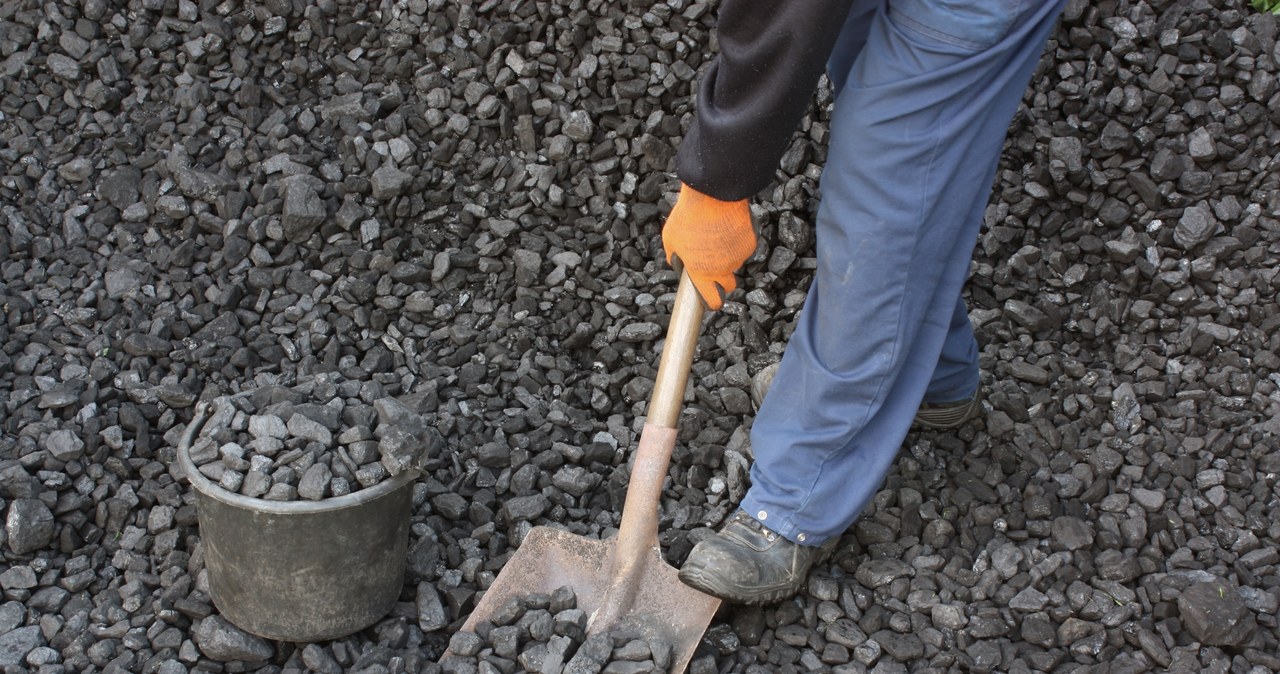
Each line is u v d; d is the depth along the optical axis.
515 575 2.18
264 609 2.00
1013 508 2.43
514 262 2.96
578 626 2.05
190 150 3.02
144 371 2.65
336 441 2.01
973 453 2.55
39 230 2.94
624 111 3.05
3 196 2.98
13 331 2.73
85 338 2.71
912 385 2.10
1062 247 2.86
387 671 2.00
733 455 2.54
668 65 3.04
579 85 3.07
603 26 3.06
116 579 2.25
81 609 2.18
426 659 2.10
